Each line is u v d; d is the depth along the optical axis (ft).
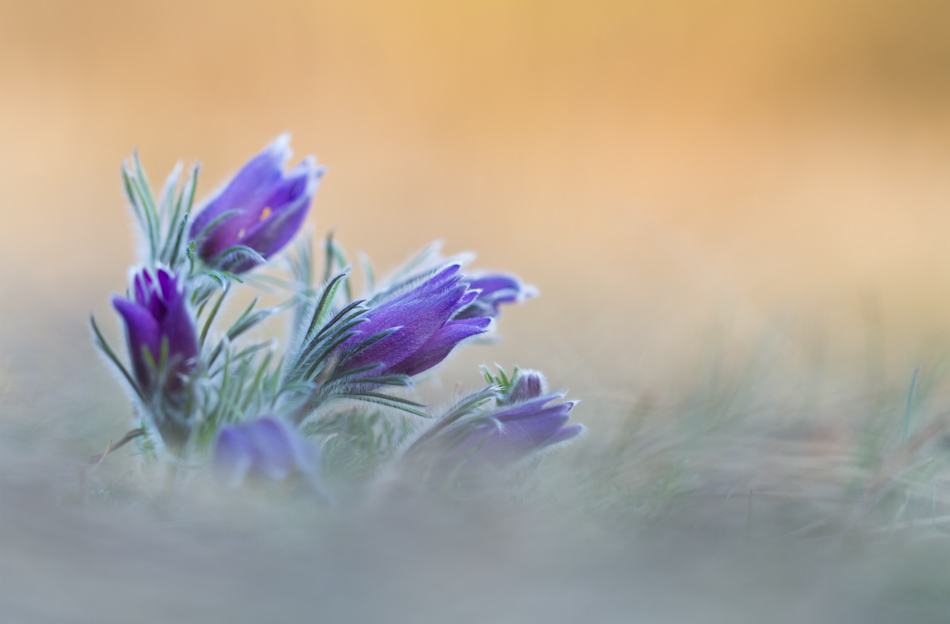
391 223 7.72
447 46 10.47
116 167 8.00
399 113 10.29
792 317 5.23
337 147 9.36
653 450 4.09
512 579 3.65
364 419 3.90
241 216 3.88
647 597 3.64
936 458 3.97
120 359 3.84
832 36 11.26
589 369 4.55
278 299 4.42
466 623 3.59
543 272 6.91
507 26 10.54
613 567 3.68
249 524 3.70
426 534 3.71
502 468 3.81
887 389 4.20
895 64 11.36
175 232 3.87
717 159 9.98
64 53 9.43
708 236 7.78
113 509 3.75
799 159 9.98
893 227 8.04
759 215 8.38
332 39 10.16
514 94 10.57
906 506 3.90
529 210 8.54
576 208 8.64
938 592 3.67
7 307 4.53
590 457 4.03
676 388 4.38
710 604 3.63
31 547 3.63
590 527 3.77
